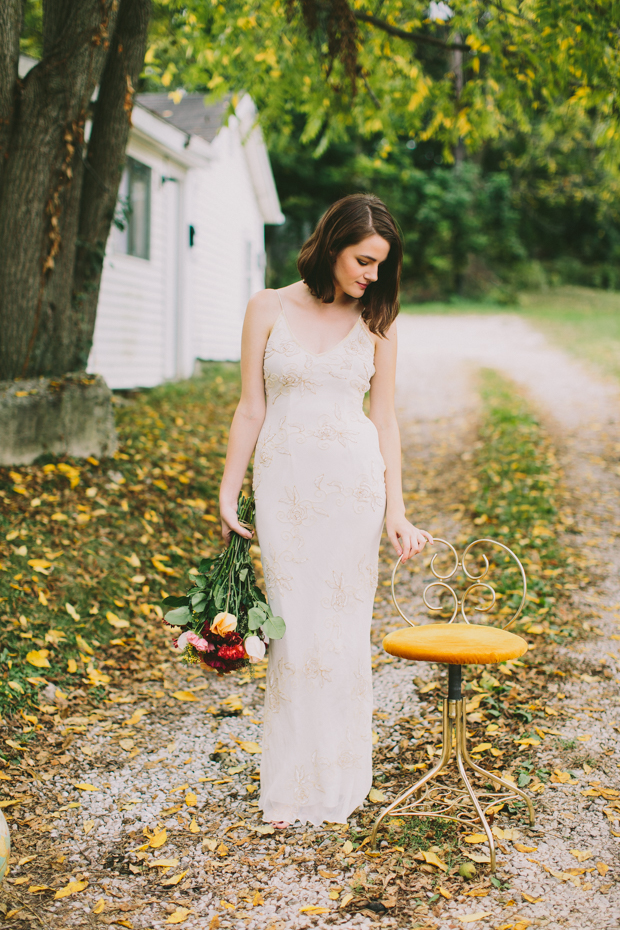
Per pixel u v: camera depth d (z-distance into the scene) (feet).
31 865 8.14
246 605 8.30
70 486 17.20
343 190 100.37
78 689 12.09
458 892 7.50
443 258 99.09
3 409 17.06
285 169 97.60
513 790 8.46
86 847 8.50
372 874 7.86
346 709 8.59
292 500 8.36
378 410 9.14
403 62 24.08
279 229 105.09
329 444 8.36
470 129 25.61
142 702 12.09
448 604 15.57
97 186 18.92
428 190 97.96
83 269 19.36
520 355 53.26
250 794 9.60
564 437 28.43
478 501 21.18
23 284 17.69
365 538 8.52
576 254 119.14
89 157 18.83
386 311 8.73
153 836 8.65
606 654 12.91
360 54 24.23
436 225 98.73
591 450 26.55
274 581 8.43
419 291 101.76
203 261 43.98
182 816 9.12
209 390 34.91
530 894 7.41
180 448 22.86
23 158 16.79
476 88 24.43
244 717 11.73
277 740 8.59
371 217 8.05
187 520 18.17
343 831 8.68
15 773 9.82
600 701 11.41
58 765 10.14
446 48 22.67
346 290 8.34
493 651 7.63
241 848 8.43
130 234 34.76
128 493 18.07
